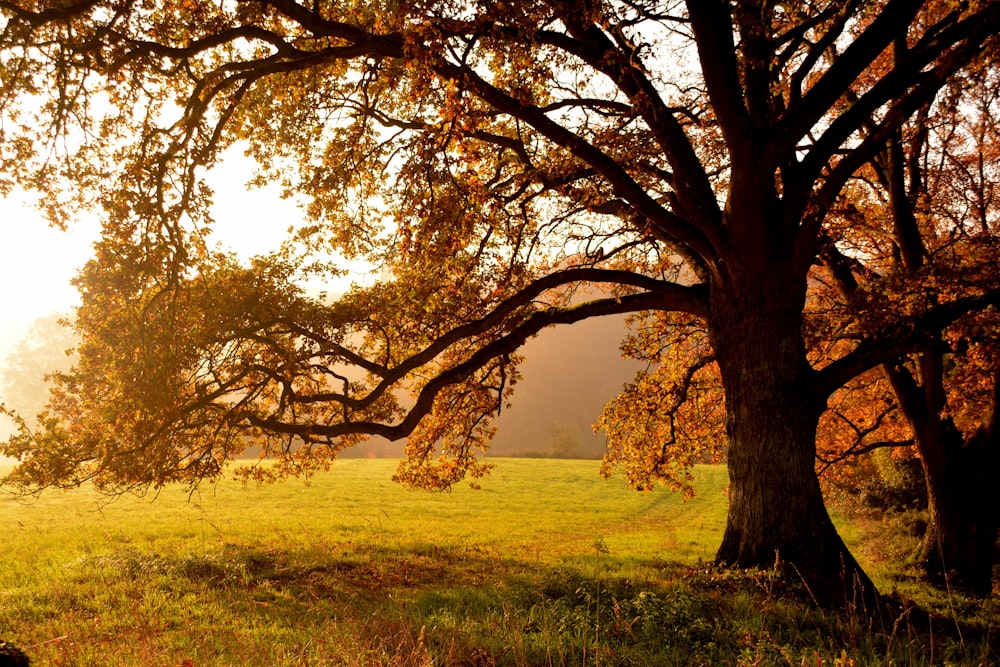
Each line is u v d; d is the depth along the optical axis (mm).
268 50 12438
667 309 12188
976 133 14023
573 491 41750
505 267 12648
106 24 10062
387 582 12094
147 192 11297
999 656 6586
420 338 12859
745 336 10750
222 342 11492
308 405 13016
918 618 8867
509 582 10703
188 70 11336
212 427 11789
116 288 10711
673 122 10500
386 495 34656
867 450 17453
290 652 6012
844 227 14578
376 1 11047
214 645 6848
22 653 3719
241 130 13359
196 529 19688
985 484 14102
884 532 21984
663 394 16484
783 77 13484
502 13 7508
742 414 10727
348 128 13242
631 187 9984
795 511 10156
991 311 10953
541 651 5891
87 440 10492
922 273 11422
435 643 6137
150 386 10328
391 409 13680
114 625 8008
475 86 8469
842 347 17078
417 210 9008
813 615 7684
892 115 9914
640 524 29828
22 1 10055
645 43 9109
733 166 10148
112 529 19500
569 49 10047
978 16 8898
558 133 9430
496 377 15266
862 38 9234
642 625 6645
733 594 8586
